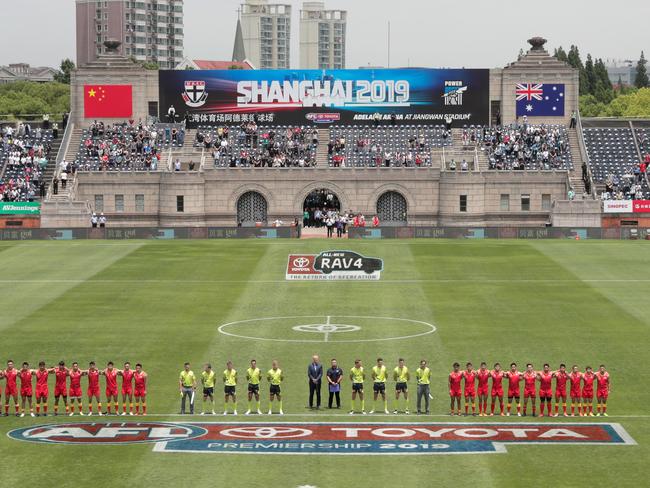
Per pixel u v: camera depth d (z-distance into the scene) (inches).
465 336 3656.5
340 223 6141.7
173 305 4180.6
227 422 2716.5
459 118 7288.4
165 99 7308.1
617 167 6884.8
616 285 4544.8
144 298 4313.5
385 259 5172.2
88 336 3663.9
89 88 7317.9
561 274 4798.2
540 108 7303.2
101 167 6850.4
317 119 7283.5
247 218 6801.2
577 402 2787.9
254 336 3673.7
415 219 6737.2
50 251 5462.6
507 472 2342.5
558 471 2348.7
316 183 6737.2
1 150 6973.4
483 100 7273.6
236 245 5654.5
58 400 2844.5
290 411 2824.8
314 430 2642.7
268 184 6747.1
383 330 3757.4
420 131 7209.6
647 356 3388.3
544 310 4057.6
